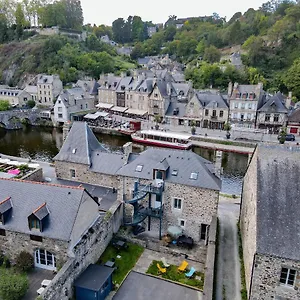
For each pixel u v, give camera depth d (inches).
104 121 3174.2
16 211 848.3
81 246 820.6
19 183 902.4
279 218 700.0
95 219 945.5
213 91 3422.7
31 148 2453.2
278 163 771.4
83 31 6245.1
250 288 717.3
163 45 6540.4
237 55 4475.9
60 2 6171.3
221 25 6737.2
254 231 722.8
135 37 7588.6
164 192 1069.8
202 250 1022.4
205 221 1044.5
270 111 2677.2
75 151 1300.4
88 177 1267.2
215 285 809.5
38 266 836.6
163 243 1049.5
